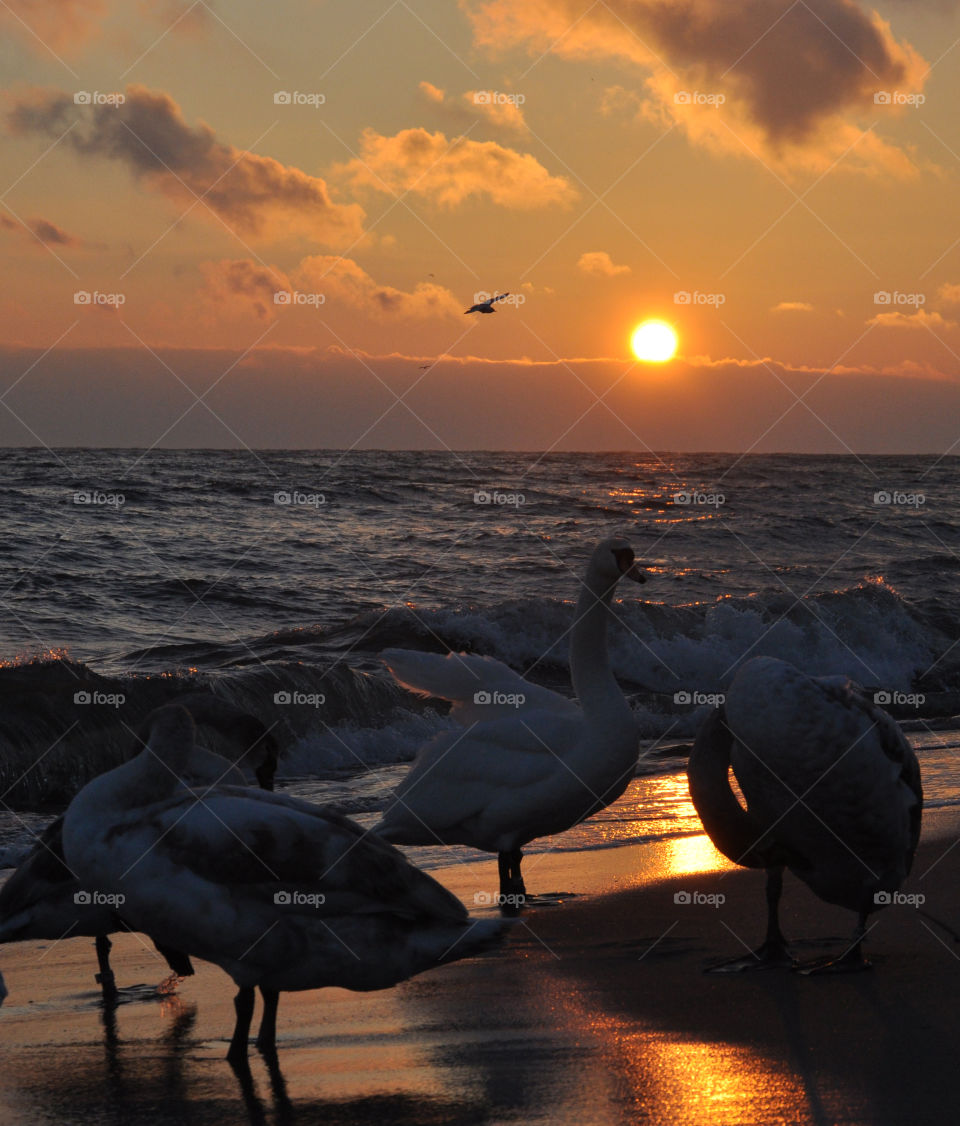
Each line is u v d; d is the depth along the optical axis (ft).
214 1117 12.40
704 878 23.62
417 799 23.17
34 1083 13.57
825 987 15.72
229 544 99.14
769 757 15.65
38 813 35.29
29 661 47.42
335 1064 13.88
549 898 22.52
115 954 20.13
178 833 14.25
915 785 16.43
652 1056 13.47
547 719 23.13
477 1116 11.97
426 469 205.46
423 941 14.32
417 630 63.77
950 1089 12.18
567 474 201.77
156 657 58.59
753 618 66.59
